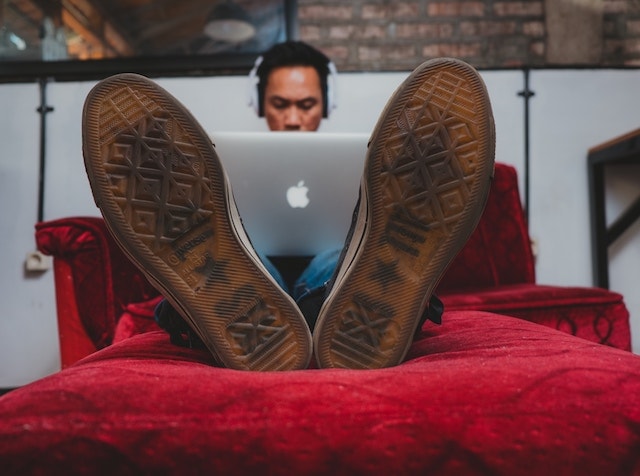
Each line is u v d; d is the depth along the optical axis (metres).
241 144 0.89
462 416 0.43
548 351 0.59
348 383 0.47
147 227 0.59
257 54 2.22
